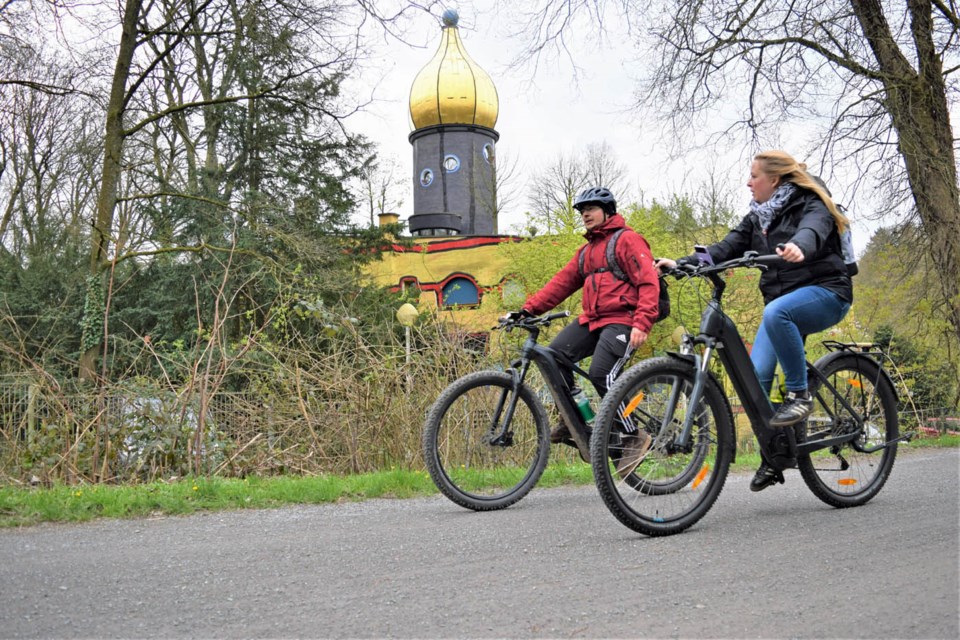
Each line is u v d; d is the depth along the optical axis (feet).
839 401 14.52
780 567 9.81
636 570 9.80
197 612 8.34
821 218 13.16
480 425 15.76
